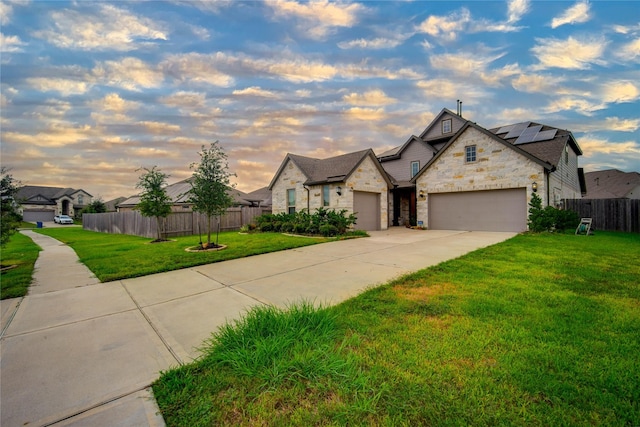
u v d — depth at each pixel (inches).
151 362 103.5
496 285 175.5
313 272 232.1
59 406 80.4
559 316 127.7
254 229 646.5
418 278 196.2
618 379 81.8
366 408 73.3
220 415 74.7
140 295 185.5
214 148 393.4
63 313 155.3
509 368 88.9
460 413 71.3
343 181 558.6
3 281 223.0
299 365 91.7
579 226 472.7
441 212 612.1
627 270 207.2
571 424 67.2
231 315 147.4
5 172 296.8
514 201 513.3
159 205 524.7
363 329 118.8
